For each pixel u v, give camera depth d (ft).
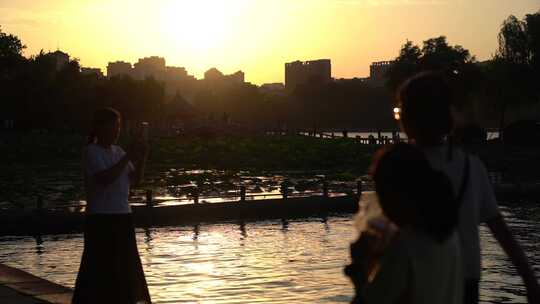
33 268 69.92
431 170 12.05
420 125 13.34
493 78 305.94
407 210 11.75
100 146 28.45
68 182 169.58
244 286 57.57
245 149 270.67
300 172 201.16
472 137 14.05
